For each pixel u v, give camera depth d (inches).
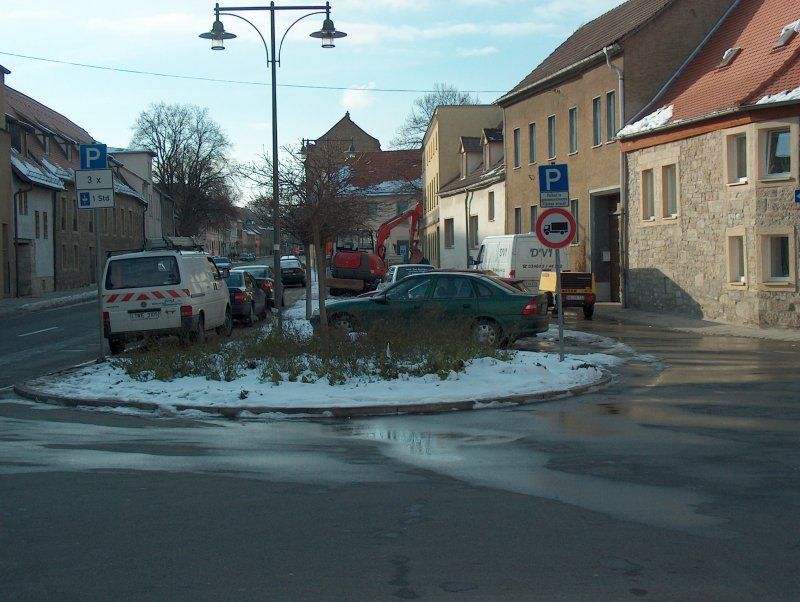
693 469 301.1
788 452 327.0
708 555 210.2
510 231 1620.3
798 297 849.5
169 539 227.9
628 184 1146.7
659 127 1038.4
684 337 812.6
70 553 217.5
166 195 3228.3
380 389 470.9
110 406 459.5
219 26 840.3
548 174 577.6
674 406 438.6
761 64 949.2
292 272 2081.7
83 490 280.5
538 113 1477.6
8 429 396.5
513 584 191.5
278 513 251.3
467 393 460.8
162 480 293.6
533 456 326.6
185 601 184.1
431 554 212.8
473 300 682.2
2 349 791.7
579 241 1318.9
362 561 208.4
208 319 780.0
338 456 331.0
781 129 863.1
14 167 1688.0
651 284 1095.6
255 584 193.6
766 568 200.8
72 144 2271.2
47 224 1909.4
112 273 718.5
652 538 223.9
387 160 3494.1
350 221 974.4
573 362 561.3
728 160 924.6
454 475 297.3
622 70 1147.9
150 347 610.5
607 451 333.4
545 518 243.0
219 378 506.3
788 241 861.2
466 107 2300.7
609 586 189.8
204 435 379.2
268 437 372.8
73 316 1215.6
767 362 612.1
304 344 548.7
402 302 684.7
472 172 2070.6
